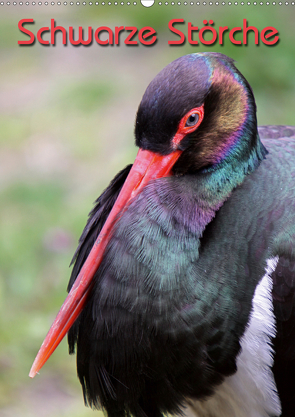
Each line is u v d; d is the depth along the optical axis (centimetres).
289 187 562
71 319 542
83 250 575
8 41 1716
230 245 543
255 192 564
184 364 548
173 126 537
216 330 538
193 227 537
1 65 1627
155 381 557
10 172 1269
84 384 598
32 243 1074
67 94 1473
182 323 530
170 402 571
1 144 1352
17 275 994
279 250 543
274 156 597
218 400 599
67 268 1010
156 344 536
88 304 552
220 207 563
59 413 791
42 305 953
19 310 939
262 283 541
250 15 1401
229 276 535
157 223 529
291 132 702
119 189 571
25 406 803
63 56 1634
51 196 1190
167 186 544
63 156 1299
